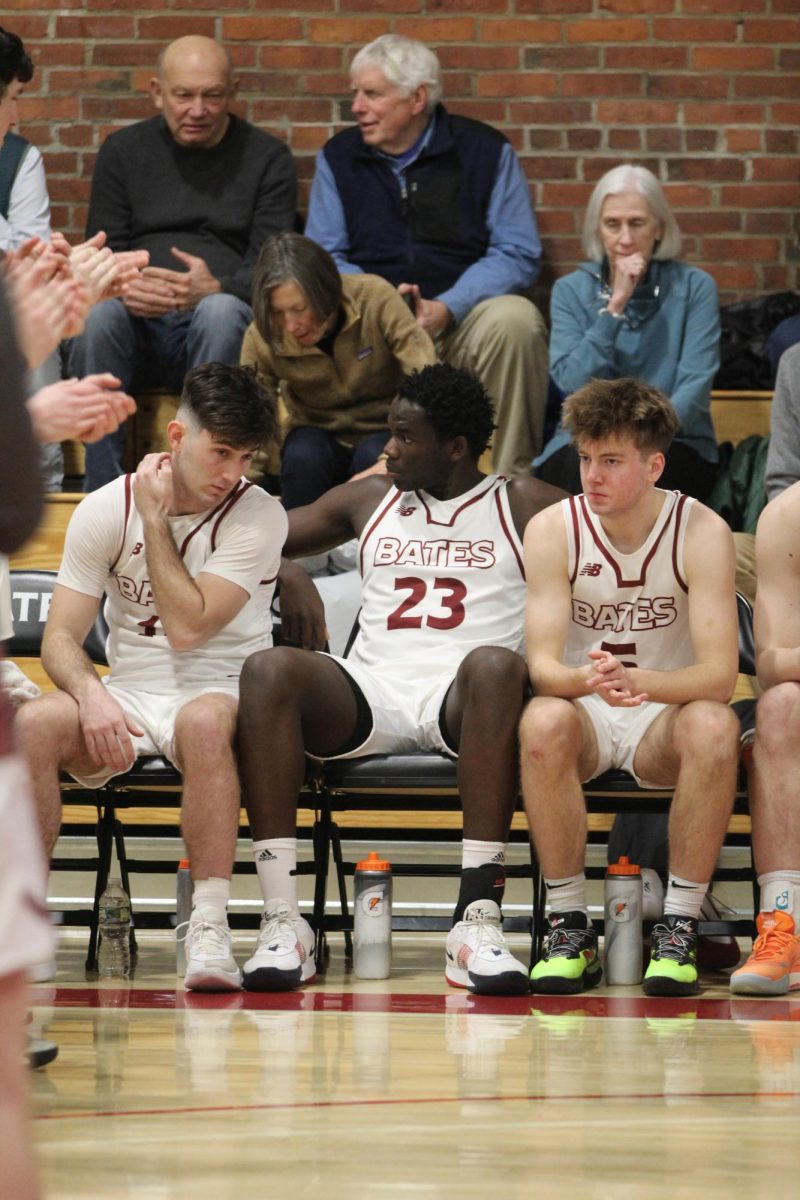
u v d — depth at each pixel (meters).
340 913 15.23
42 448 3.23
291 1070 8.20
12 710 3.33
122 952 12.24
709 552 11.73
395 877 15.47
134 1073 8.09
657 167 21.02
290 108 21.00
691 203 21.03
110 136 19.69
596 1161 6.29
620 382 11.56
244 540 12.16
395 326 16.70
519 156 21.00
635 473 11.50
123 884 13.16
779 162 20.98
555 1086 7.81
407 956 13.62
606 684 11.18
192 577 12.10
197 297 18.36
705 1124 6.98
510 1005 10.64
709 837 11.30
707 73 20.94
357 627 13.38
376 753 12.05
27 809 3.18
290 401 17.25
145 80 21.00
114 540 12.13
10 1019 3.11
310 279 16.02
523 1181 5.98
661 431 11.53
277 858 11.45
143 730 11.95
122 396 6.68
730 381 19.36
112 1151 6.43
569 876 11.53
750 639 13.63
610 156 21.00
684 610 11.95
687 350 17.72
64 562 12.19
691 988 11.12
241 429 11.70
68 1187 5.86
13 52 16.47
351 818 15.66
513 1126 6.93
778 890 11.42
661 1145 6.58
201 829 11.29
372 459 16.59
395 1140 6.65
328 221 19.23
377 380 16.95
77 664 11.77
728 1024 9.87
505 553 12.83
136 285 18.11
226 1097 7.50
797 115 20.94
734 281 21.06
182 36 20.97
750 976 11.06
